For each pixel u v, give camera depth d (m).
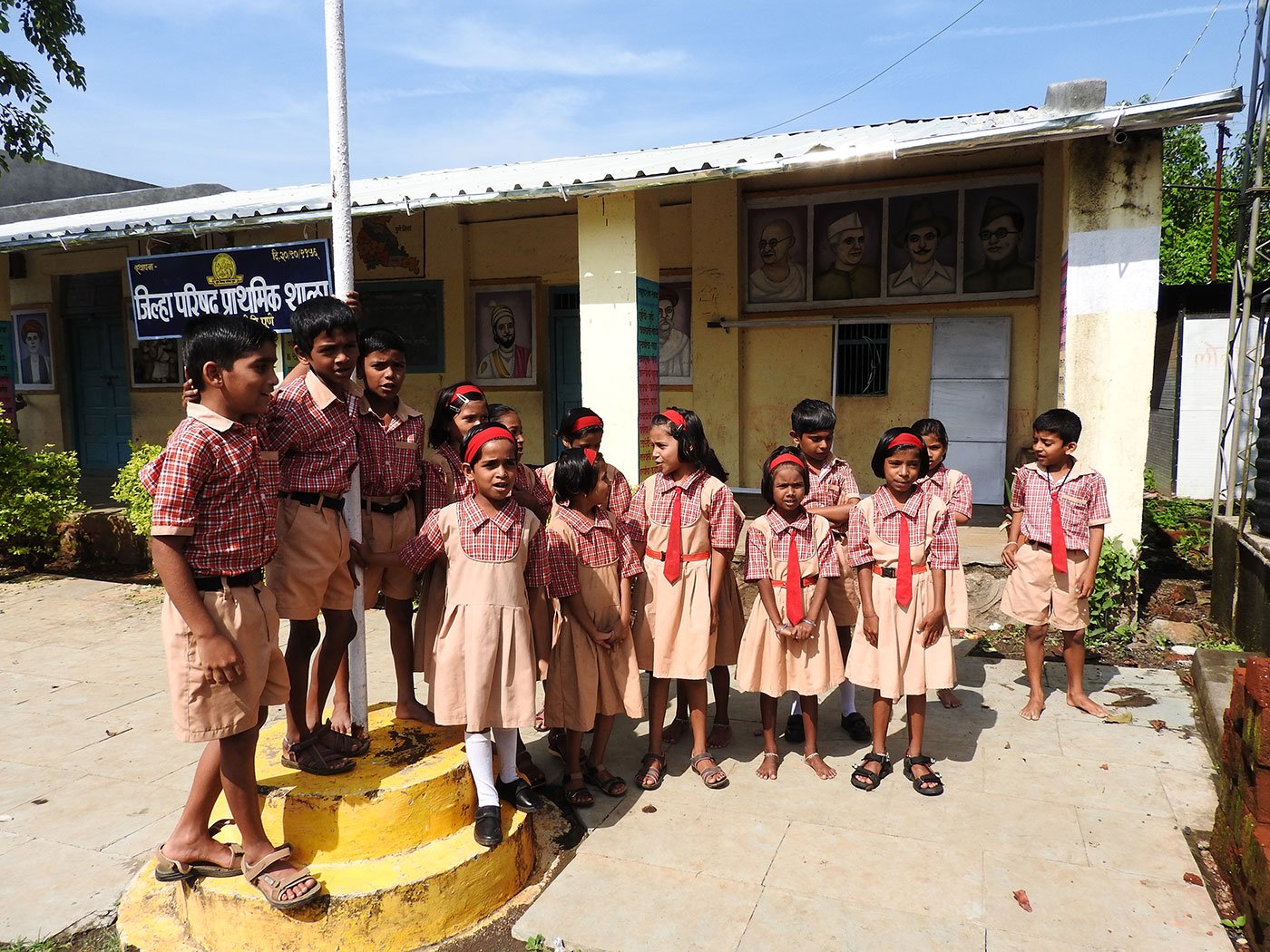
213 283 7.16
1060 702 4.77
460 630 3.06
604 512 3.78
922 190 8.75
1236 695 3.08
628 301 6.51
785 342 9.30
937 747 4.20
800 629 3.77
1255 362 6.79
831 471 4.48
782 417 9.38
